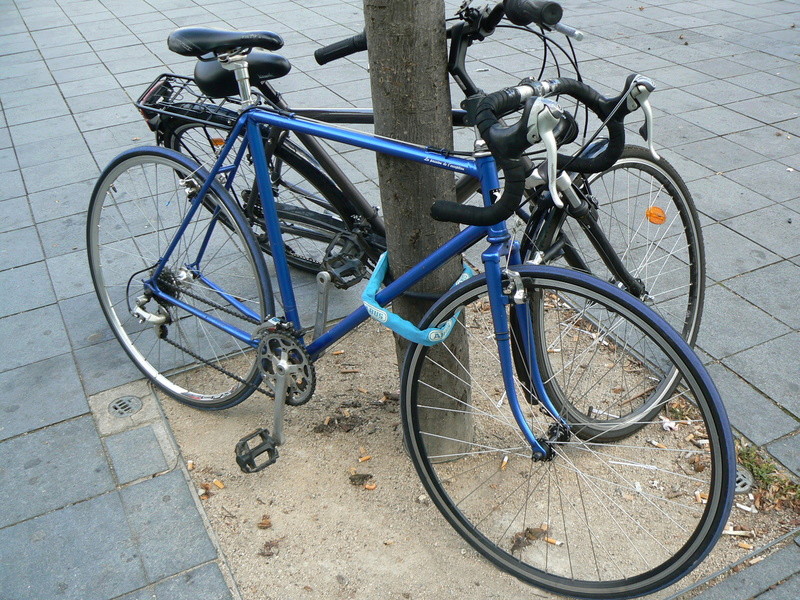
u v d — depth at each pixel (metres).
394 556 2.13
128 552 2.14
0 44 7.12
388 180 1.94
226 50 2.08
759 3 7.50
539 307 2.12
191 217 2.50
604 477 2.33
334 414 2.65
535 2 1.62
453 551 2.14
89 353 2.99
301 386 2.33
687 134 4.61
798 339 2.85
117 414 2.67
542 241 2.08
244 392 2.51
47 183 4.35
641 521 2.19
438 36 1.76
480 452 2.29
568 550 2.12
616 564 2.07
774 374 2.68
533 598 2.00
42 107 5.48
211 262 3.52
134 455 2.48
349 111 2.33
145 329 3.11
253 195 2.93
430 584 2.04
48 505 2.30
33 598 2.02
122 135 4.94
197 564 2.10
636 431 2.48
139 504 2.30
